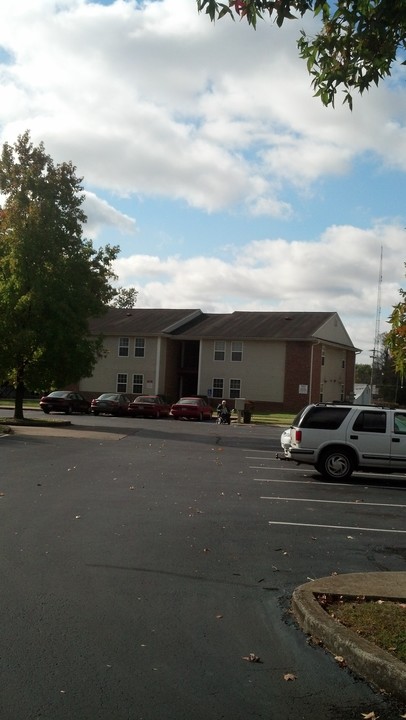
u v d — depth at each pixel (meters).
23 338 28.36
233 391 51.34
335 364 55.53
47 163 30.80
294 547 8.77
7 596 6.37
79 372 30.25
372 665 4.82
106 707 4.24
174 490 12.91
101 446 21.00
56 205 30.73
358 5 5.27
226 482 14.26
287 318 54.12
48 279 29.38
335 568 7.83
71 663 4.89
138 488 12.99
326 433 14.94
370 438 14.81
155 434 27.23
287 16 5.27
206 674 4.81
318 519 10.62
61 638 5.36
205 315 59.38
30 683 4.54
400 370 5.79
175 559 7.94
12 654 5.01
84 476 14.35
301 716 4.27
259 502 11.94
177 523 9.91
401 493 13.65
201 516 10.49
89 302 30.59
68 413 40.75
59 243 30.22
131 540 8.78
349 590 6.59
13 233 29.39
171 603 6.37
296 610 6.14
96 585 6.82
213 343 52.16
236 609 6.28
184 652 5.20
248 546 8.72
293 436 15.18
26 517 9.96
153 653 5.14
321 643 5.48
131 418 39.75
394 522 10.59
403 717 4.31
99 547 8.36
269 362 50.47
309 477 15.50
